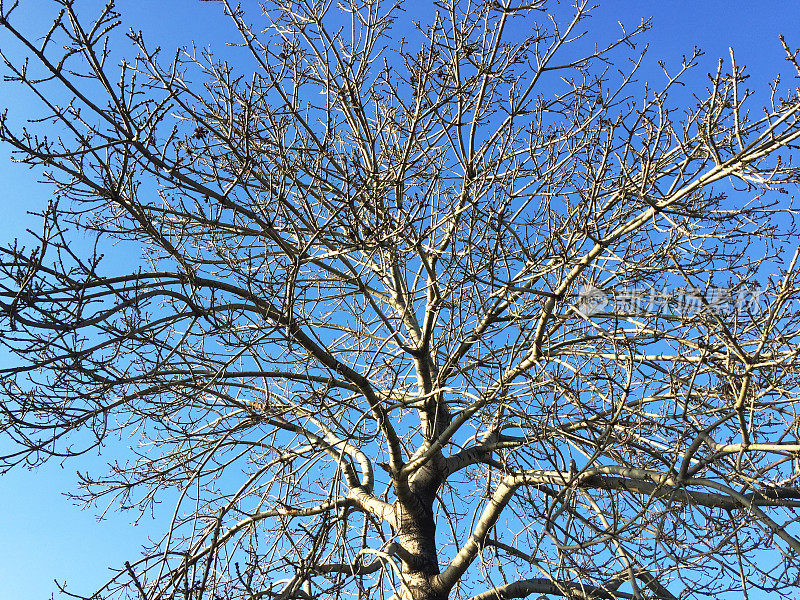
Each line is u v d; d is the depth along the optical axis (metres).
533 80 7.02
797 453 4.84
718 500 6.10
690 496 5.83
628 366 5.25
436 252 6.41
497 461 7.93
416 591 7.13
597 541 4.91
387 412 6.92
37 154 4.36
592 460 5.36
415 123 6.59
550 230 6.00
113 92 4.42
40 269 4.26
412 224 6.33
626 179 5.60
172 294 5.21
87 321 4.47
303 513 6.73
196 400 6.42
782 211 5.61
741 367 5.15
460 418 6.87
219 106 6.29
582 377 5.91
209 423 7.15
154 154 5.05
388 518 7.45
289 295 5.68
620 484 6.47
